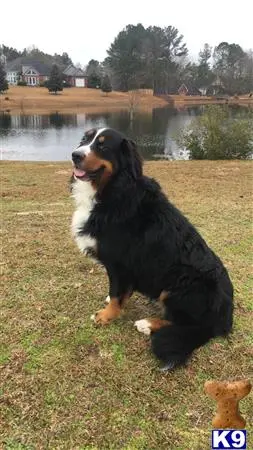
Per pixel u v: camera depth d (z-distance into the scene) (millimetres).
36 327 1412
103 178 1395
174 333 1301
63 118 19234
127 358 1296
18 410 1087
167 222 1407
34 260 1915
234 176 4727
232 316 1414
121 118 19266
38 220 2559
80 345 1341
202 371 1260
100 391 1161
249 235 2383
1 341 1336
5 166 5535
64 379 1193
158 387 1188
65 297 1606
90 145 1399
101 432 1036
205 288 1339
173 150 9523
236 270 1918
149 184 1461
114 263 1434
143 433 1039
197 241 1444
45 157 9375
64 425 1049
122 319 1503
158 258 1386
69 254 1990
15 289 1650
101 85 33281
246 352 1347
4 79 27016
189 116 20281
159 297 1432
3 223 2477
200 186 4043
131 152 1414
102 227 1406
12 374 1200
